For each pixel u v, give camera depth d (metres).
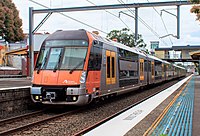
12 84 26.73
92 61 15.13
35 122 11.74
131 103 19.47
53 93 14.17
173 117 11.36
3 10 48.22
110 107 17.39
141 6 28.81
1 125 11.75
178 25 28.25
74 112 15.16
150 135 8.12
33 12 34.31
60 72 14.44
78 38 15.12
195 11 17.67
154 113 12.47
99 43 16.16
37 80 14.66
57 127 11.47
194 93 23.48
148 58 31.11
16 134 10.18
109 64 17.73
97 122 12.11
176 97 19.94
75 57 14.74
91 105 17.64
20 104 14.98
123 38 56.28
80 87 14.04
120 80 19.98
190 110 13.40
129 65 22.78
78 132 10.10
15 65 57.94
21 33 53.62
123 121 10.49
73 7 30.20
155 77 35.31
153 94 25.00
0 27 47.91
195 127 9.27
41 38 43.69
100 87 16.14
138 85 26.08
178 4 27.86
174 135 8.06
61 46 15.16
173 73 56.53
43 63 15.02
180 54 80.81
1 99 13.36
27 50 45.62
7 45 56.69
